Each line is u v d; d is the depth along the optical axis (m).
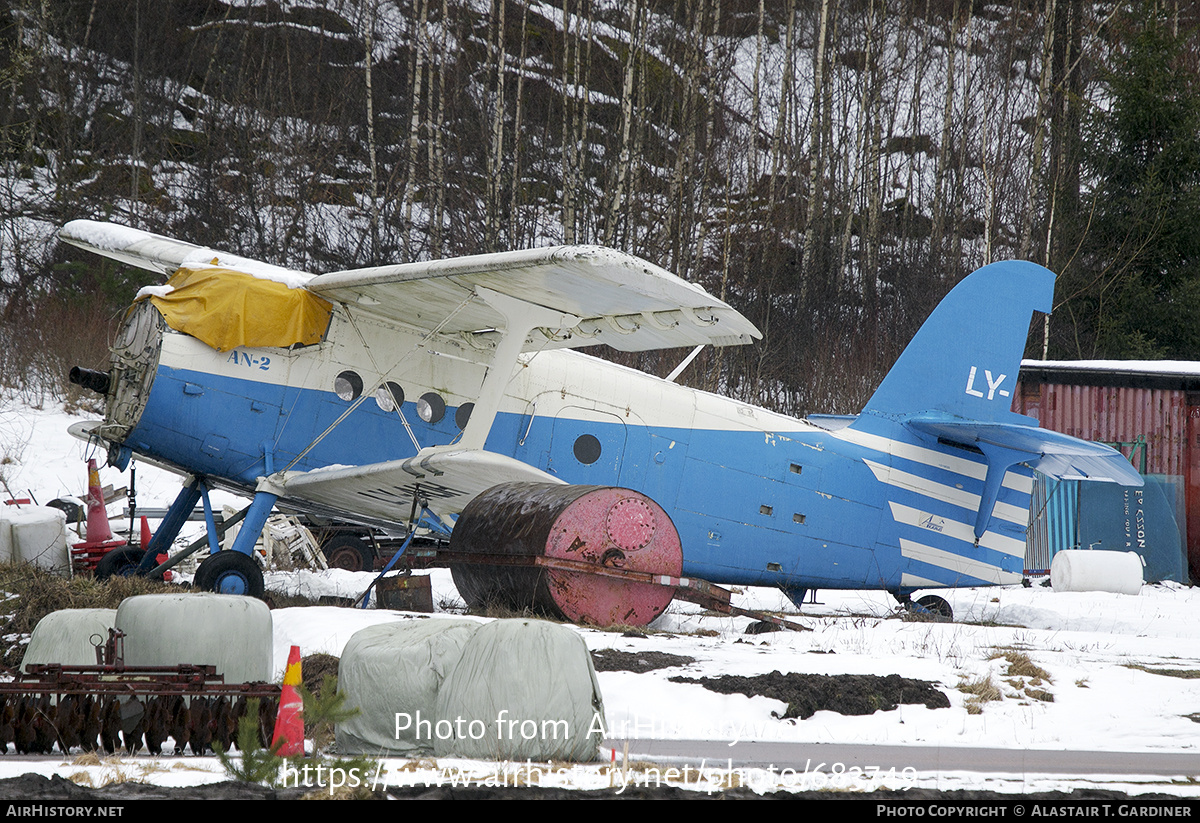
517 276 38.59
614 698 26.14
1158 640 46.09
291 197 113.75
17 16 115.12
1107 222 129.62
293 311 43.78
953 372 58.88
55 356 85.31
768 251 119.31
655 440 51.59
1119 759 21.66
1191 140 128.62
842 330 113.12
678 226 110.81
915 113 137.12
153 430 42.47
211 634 23.06
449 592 52.06
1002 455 59.06
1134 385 84.88
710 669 29.58
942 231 131.25
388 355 46.38
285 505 48.06
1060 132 136.75
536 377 49.19
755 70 128.62
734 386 104.81
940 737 24.38
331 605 44.75
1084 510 85.06
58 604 36.00
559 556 39.09
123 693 19.98
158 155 112.69
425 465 39.84
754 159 127.00
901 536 57.38
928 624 46.38
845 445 56.91
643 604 40.94
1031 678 31.22
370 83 113.75
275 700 20.61
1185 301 121.19
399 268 40.69
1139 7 144.25
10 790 14.41
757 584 55.34
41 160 109.38
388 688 20.28
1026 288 60.06
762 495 54.09
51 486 69.56
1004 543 59.66
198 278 43.59
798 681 27.64
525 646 19.94
